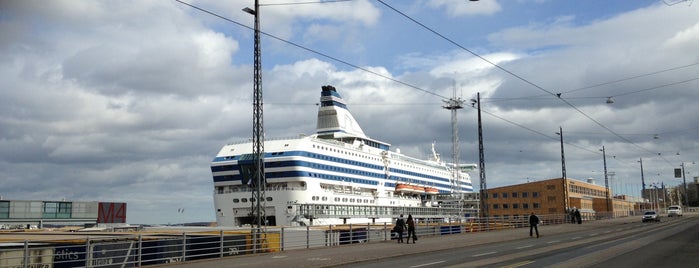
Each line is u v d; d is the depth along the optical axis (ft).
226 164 297.74
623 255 86.12
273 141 300.61
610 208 433.07
